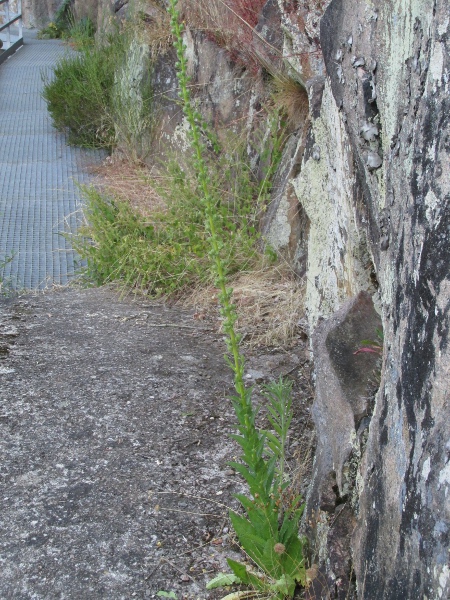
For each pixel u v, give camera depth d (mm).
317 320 3383
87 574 2352
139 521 2584
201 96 6387
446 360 1355
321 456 2273
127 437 3080
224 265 4703
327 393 2307
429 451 1391
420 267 1515
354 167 2523
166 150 6887
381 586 1591
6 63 13000
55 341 3986
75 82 8461
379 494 1675
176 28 2146
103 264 5055
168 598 2268
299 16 4156
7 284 5152
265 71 5348
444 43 1486
